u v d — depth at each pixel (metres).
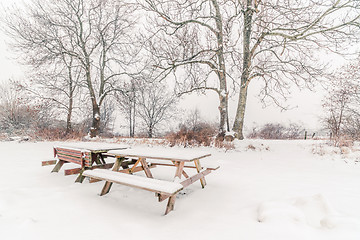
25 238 1.96
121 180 2.87
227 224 2.33
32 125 14.82
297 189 3.58
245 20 10.41
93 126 16.38
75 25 16.30
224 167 5.74
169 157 3.14
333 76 10.38
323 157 7.20
